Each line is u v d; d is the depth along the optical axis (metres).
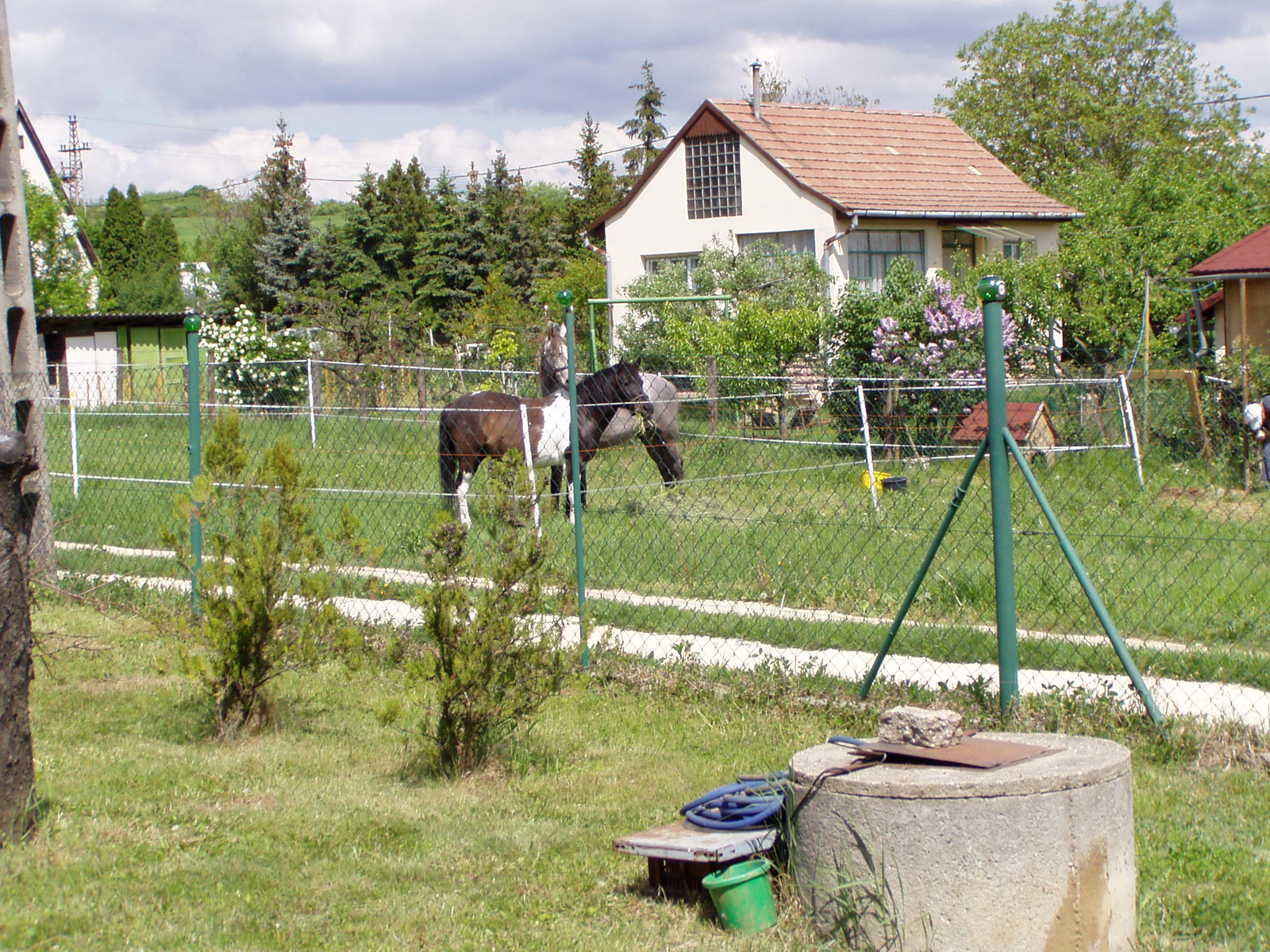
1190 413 15.71
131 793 5.93
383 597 10.25
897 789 4.09
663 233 32.38
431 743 6.66
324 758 6.62
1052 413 16.84
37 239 40.75
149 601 10.32
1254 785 5.71
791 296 27.92
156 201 149.12
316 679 8.37
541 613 6.71
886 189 30.98
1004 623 6.35
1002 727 6.33
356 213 57.19
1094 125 50.94
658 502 13.88
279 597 7.22
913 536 11.80
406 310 48.88
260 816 5.67
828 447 15.93
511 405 13.38
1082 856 4.04
